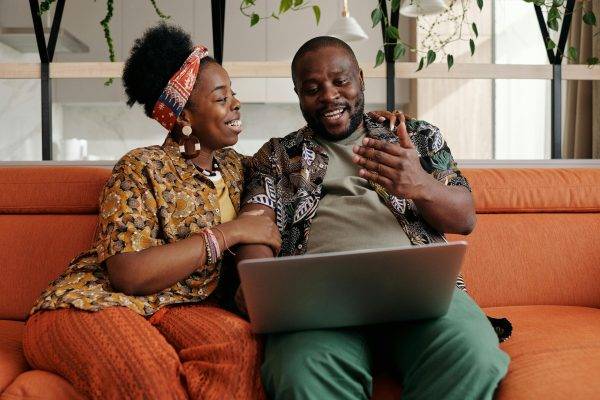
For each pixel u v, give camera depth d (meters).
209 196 1.48
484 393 1.11
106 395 1.13
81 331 1.21
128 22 4.54
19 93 3.84
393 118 1.59
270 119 4.98
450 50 4.44
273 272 1.05
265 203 1.53
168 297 1.37
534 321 1.50
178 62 1.51
